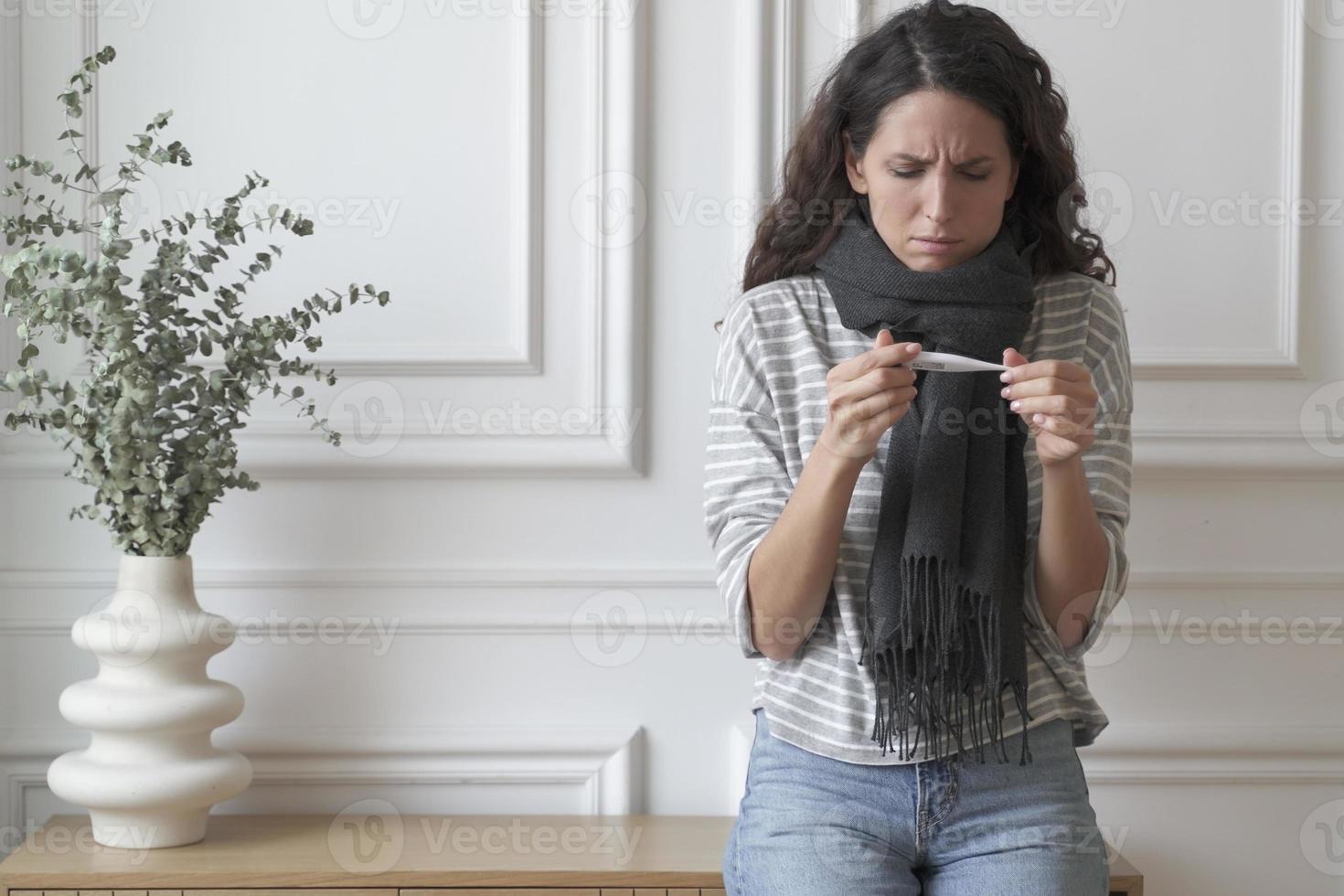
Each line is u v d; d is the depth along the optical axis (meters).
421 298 1.64
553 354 1.64
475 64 1.64
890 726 1.13
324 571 1.63
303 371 1.50
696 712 1.65
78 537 1.65
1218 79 1.63
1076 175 1.32
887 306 1.20
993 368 1.10
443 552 1.65
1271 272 1.64
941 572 1.12
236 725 1.63
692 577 1.64
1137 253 1.64
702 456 1.65
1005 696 1.18
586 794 1.65
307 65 1.63
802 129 1.36
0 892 1.36
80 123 1.62
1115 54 1.63
